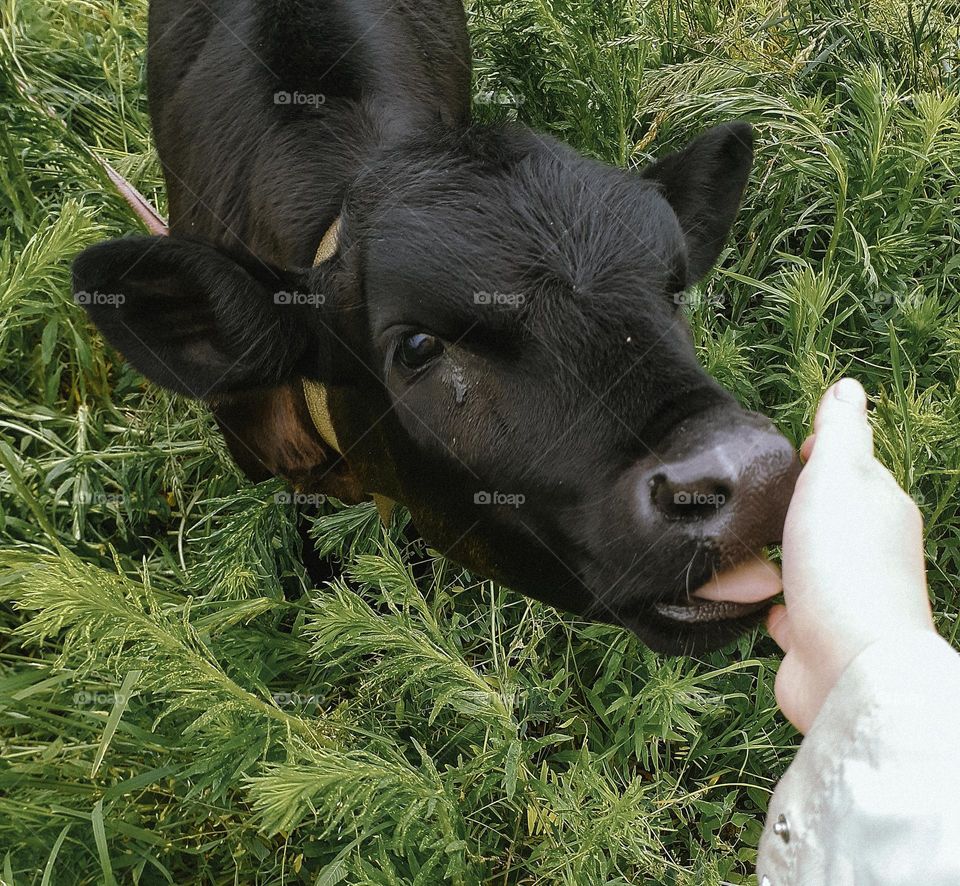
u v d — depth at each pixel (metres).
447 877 0.71
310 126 0.81
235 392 0.73
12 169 1.14
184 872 0.79
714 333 0.99
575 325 0.59
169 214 1.01
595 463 0.59
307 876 0.77
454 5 1.05
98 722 0.81
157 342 0.70
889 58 1.20
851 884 0.35
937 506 0.82
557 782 0.78
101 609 0.62
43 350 1.06
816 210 1.09
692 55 1.23
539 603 0.85
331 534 0.90
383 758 0.73
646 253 0.62
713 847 0.74
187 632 0.69
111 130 1.30
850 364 0.99
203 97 0.90
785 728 0.81
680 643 0.61
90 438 1.07
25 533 0.93
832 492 0.44
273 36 0.85
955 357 0.94
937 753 0.34
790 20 1.26
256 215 0.82
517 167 0.66
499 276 0.61
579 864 0.68
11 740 0.80
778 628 0.56
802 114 1.02
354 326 0.69
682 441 0.55
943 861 0.32
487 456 0.63
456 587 0.89
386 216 0.65
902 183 1.05
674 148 1.11
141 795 0.80
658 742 0.81
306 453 0.89
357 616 0.72
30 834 0.73
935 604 0.87
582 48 1.06
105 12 1.42
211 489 1.01
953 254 1.09
